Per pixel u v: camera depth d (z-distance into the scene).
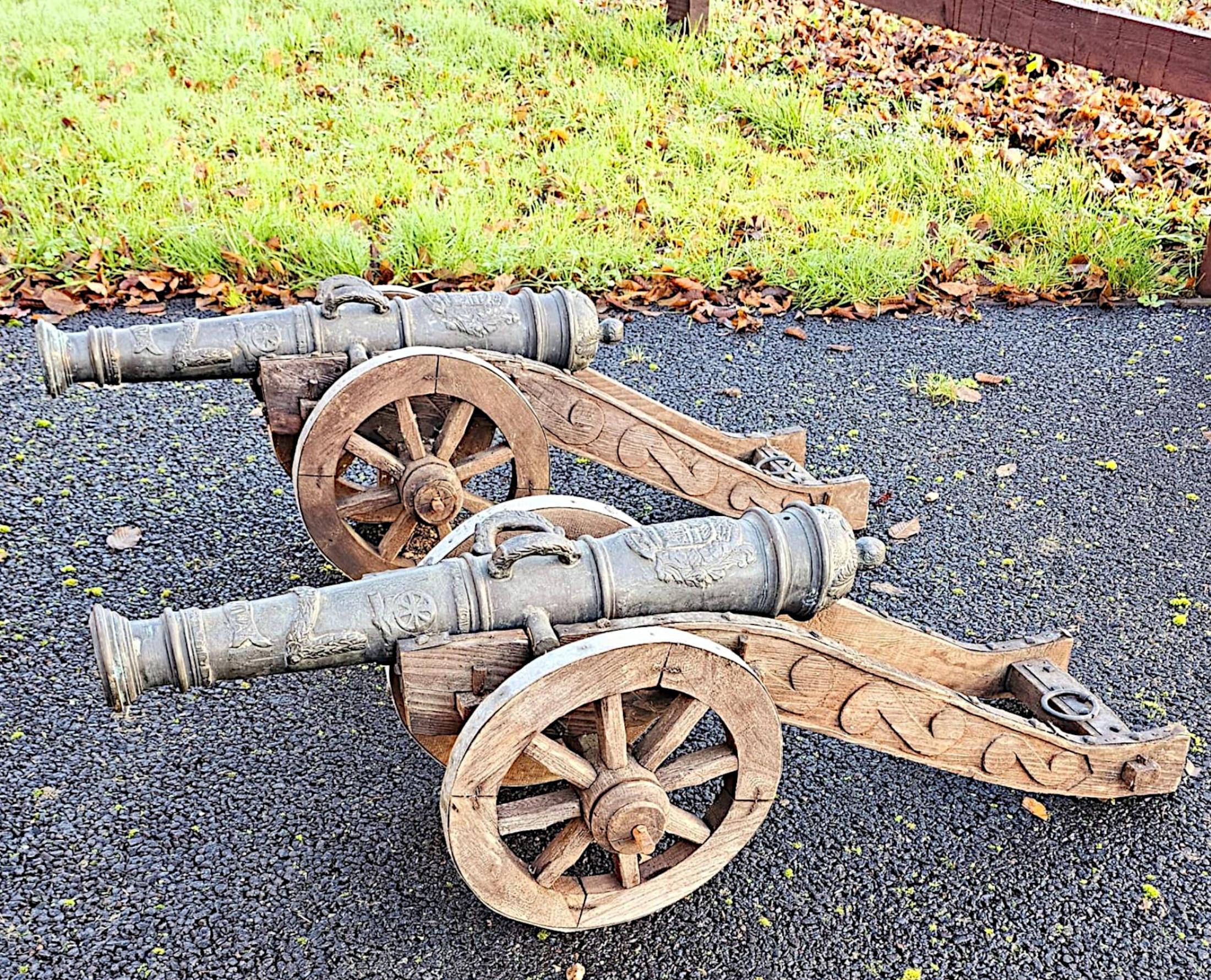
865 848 2.40
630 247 4.98
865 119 6.18
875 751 2.61
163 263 4.73
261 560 3.16
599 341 3.02
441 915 2.21
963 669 2.63
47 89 6.20
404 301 2.89
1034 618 3.11
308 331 2.79
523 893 2.03
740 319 4.66
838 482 3.37
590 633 1.95
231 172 5.38
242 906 2.21
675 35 7.09
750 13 7.65
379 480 3.04
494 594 1.97
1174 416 4.08
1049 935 2.23
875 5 5.93
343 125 5.92
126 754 2.53
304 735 2.60
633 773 1.98
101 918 2.17
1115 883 2.35
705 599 2.06
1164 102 6.59
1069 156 5.85
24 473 3.48
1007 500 3.62
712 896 2.28
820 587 2.10
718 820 2.13
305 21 7.15
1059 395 4.23
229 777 2.48
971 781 2.58
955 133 6.16
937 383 4.22
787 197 5.46
